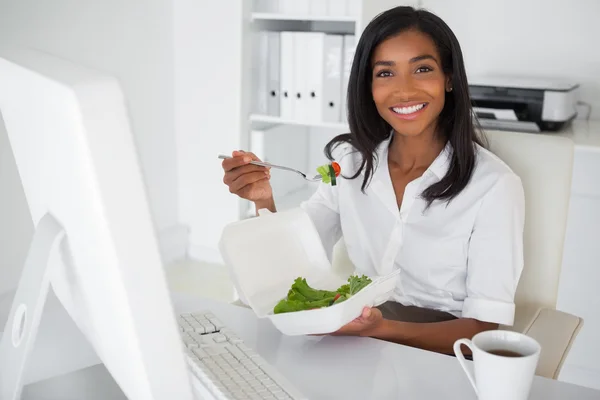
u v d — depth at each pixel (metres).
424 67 1.45
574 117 2.76
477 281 1.43
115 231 0.56
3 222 2.69
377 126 1.59
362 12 2.73
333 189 1.70
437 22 1.45
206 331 1.09
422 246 1.53
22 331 0.78
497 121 2.65
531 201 1.56
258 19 2.98
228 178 1.58
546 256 1.55
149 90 3.34
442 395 0.97
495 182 1.46
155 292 0.58
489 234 1.44
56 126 0.59
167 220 3.56
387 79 1.47
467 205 1.48
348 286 1.16
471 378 0.92
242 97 2.97
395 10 1.48
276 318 1.11
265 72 3.00
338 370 1.04
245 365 0.97
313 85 2.92
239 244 1.20
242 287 1.18
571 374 2.65
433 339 1.30
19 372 0.77
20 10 2.67
